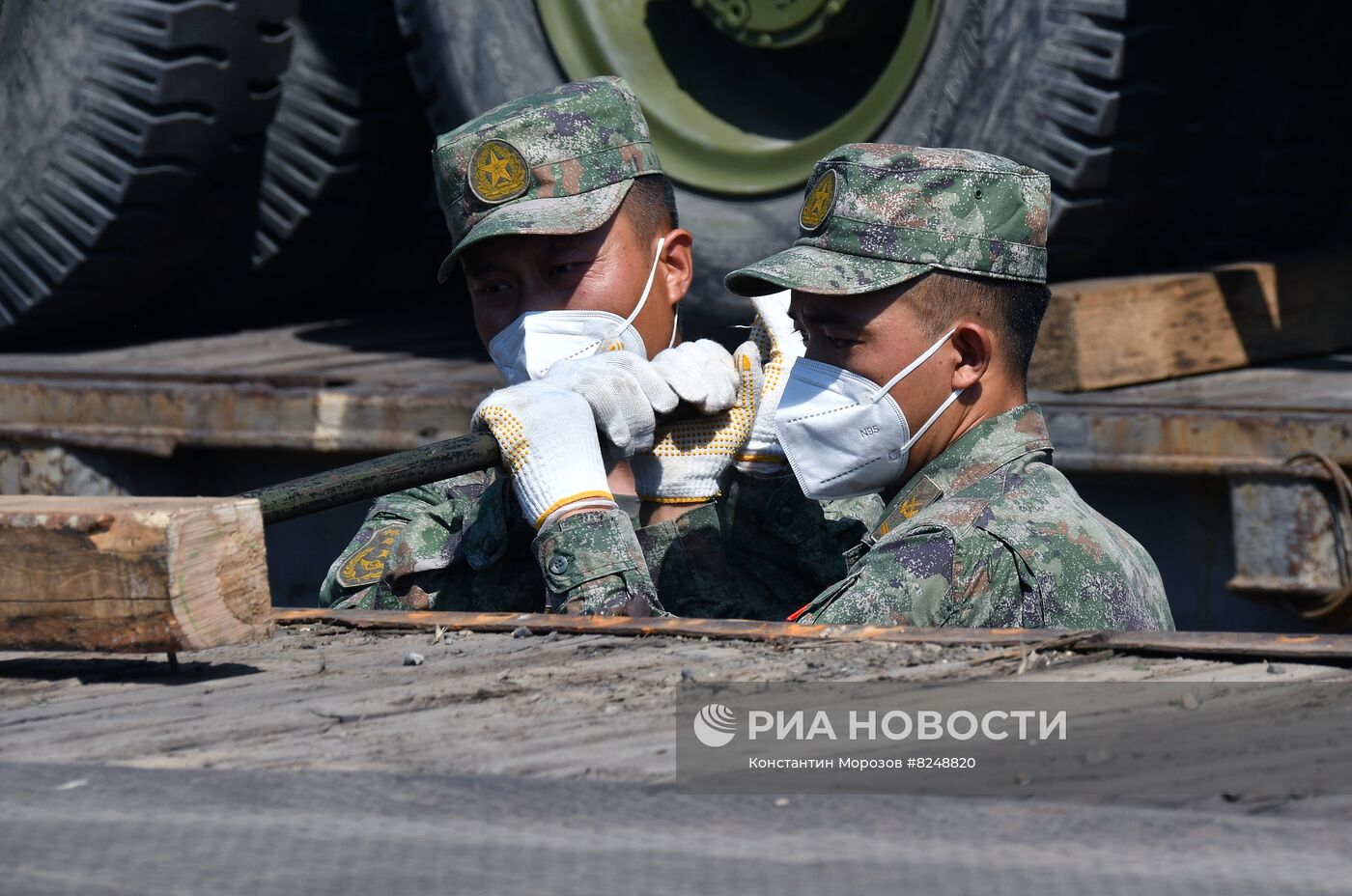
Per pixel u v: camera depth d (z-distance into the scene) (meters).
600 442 9.02
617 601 8.28
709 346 9.34
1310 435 13.28
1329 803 3.79
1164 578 14.33
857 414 8.70
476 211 10.14
